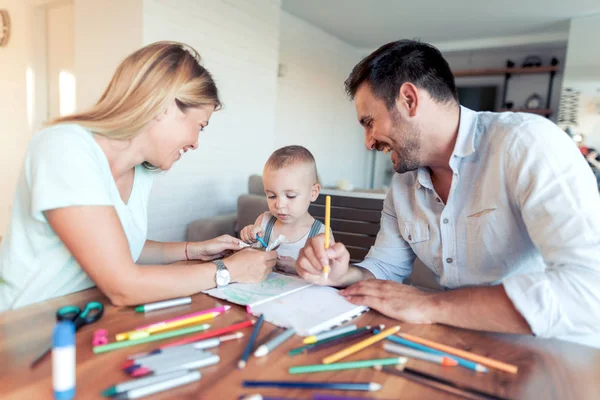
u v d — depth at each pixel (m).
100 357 0.53
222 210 3.20
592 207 0.69
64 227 0.72
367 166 7.11
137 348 0.56
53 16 3.30
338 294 0.81
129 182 1.02
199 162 2.91
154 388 0.46
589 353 0.61
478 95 6.21
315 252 0.84
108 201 0.76
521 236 0.88
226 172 3.20
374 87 0.86
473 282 0.97
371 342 0.61
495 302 0.66
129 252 0.75
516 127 0.83
